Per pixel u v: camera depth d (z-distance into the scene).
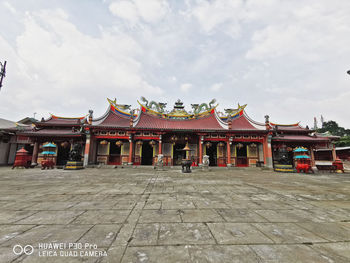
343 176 17.30
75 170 19.58
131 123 24.70
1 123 34.09
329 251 3.14
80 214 5.02
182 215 5.02
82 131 25.02
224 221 4.58
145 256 2.93
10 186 9.46
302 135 29.02
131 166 24.08
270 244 3.39
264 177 15.09
